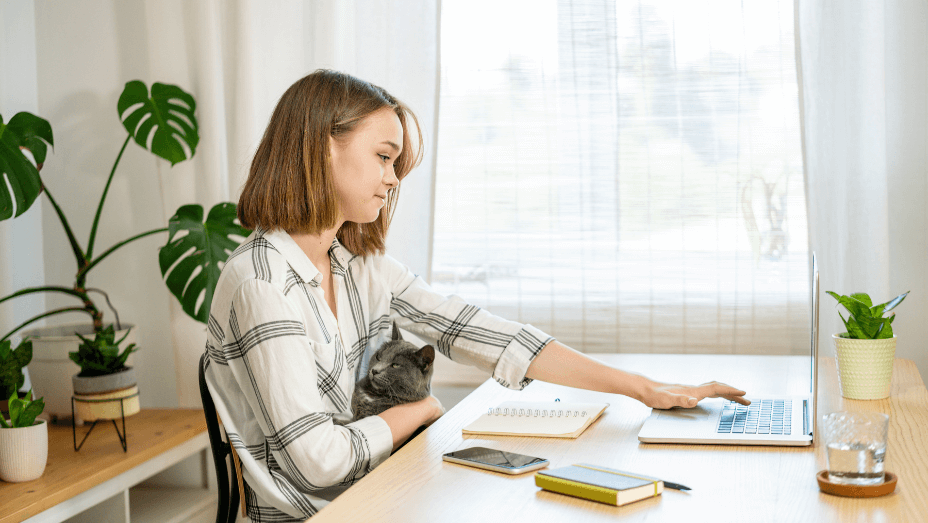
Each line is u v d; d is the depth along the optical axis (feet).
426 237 7.08
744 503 2.66
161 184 7.36
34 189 5.87
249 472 3.79
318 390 3.84
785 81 6.47
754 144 6.56
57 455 5.59
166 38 7.21
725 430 3.54
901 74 6.44
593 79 6.83
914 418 3.86
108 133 7.83
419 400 4.07
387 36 7.01
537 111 6.97
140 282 7.87
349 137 3.82
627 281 6.89
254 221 3.94
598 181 6.88
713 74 6.61
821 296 6.43
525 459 3.17
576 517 2.57
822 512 2.54
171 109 7.01
